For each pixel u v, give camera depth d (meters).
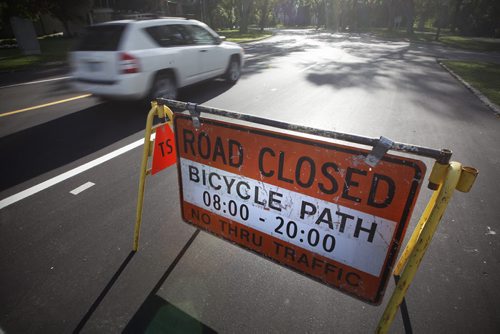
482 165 3.95
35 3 14.37
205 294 2.08
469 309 1.98
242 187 1.94
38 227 2.71
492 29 39.22
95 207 3.01
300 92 7.54
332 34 35.44
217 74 7.61
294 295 2.08
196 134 1.99
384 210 1.49
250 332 1.83
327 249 1.76
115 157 4.05
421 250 1.39
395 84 8.66
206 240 2.58
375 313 1.96
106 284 2.15
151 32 5.69
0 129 4.98
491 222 2.84
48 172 3.65
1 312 1.95
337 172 1.55
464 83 8.81
